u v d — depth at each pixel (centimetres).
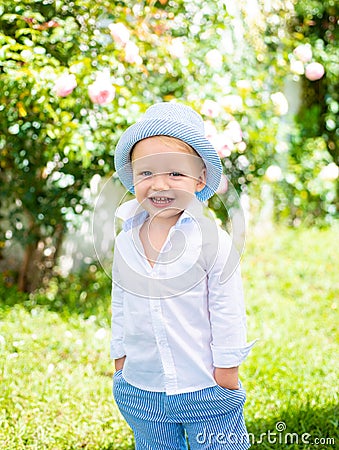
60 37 378
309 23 561
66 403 312
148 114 204
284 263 522
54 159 425
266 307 433
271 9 525
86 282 489
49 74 365
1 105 381
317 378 330
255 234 593
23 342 374
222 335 197
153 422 210
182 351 200
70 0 395
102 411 307
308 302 449
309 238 588
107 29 403
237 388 205
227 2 455
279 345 370
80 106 382
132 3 417
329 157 617
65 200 449
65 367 351
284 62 507
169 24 429
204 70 451
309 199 646
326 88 645
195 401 202
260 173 551
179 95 445
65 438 287
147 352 204
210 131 370
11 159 455
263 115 515
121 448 280
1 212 482
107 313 429
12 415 300
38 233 480
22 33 380
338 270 512
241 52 494
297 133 564
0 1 372
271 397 310
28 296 472
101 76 347
